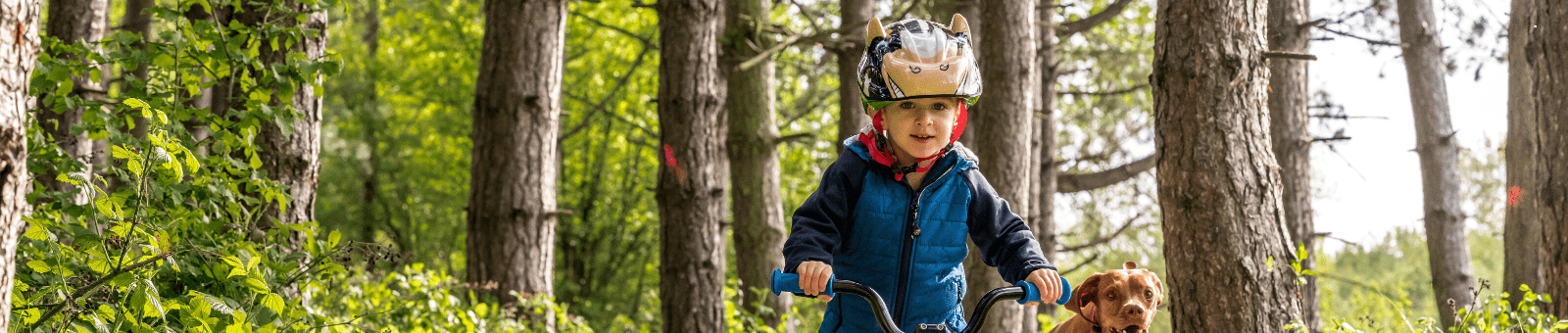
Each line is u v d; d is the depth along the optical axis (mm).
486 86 8195
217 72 4094
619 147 20328
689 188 8344
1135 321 2582
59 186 4621
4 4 1852
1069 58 13164
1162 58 4723
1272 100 8383
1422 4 8898
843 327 2498
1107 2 13109
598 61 18484
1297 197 8281
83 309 2600
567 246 21016
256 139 4652
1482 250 21406
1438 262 8664
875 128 2393
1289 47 8016
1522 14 5777
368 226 21844
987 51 7898
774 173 9914
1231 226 4477
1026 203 7801
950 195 2428
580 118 19609
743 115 9742
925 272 2414
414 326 5500
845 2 9422
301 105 4809
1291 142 8297
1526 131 5746
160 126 3066
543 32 8273
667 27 8477
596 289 21141
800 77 14797
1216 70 4562
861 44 9320
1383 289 12250
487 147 8133
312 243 3754
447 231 22297
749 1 9273
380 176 22438
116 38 3912
